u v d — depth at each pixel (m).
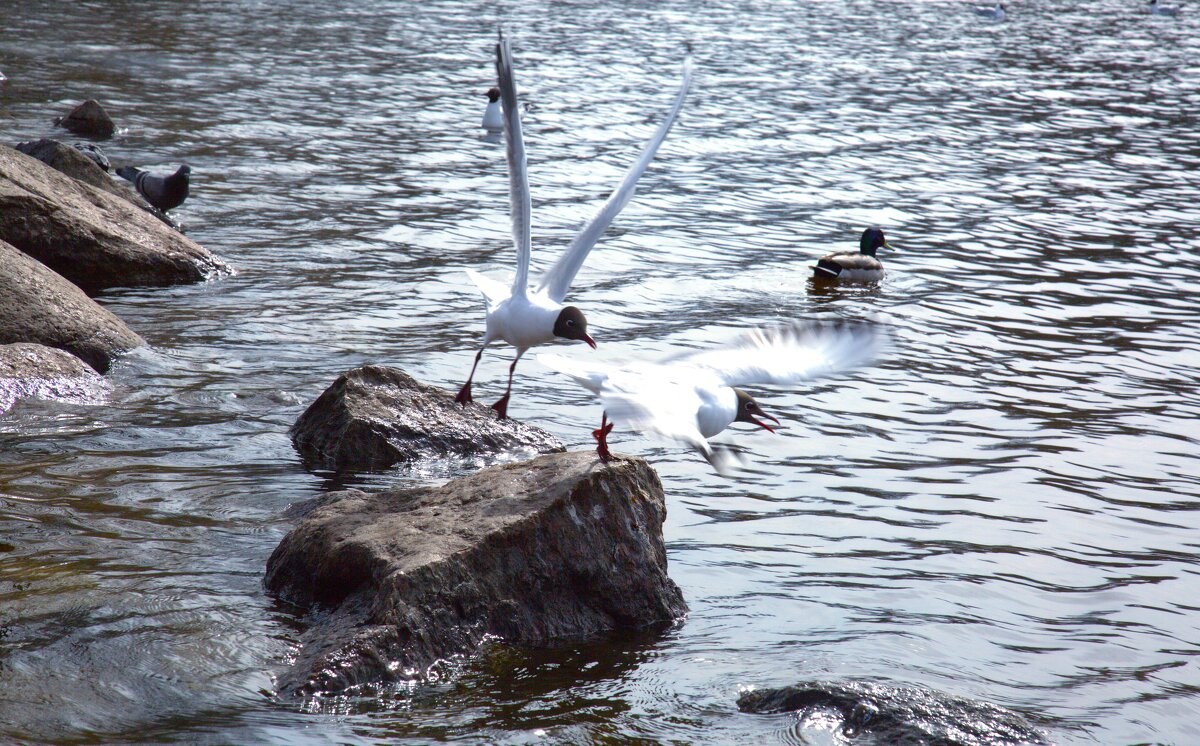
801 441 14.02
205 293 18.33
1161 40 60.81
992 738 7.82
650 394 6.99
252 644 8.45
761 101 39.31
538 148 31.19
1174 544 11.70
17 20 44.75
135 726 7.34
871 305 19.92
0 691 7.55
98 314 15.19
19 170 18.69
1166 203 28.31
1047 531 11.84
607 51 47.88
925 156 32.56
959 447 14.06
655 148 10.84
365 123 32.88
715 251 23.02
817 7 67.31
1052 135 36.22
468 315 18.17
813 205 27.02
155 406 13.45
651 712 8.05
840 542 11.30
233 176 26.03
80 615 8.59
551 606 9.12
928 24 62.88
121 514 10.53
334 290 19.03
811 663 8.88
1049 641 9.58
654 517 9.81
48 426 12.52
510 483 9.74
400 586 8.49
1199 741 8.19
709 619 9.56
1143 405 15.75
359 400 12.70
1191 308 20.38
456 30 51.31
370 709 7.78
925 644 9.35
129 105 32.19
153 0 52.91
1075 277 22.09
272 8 53.53
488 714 7.86
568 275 10.68
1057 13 71.31
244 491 11.30
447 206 25.03
